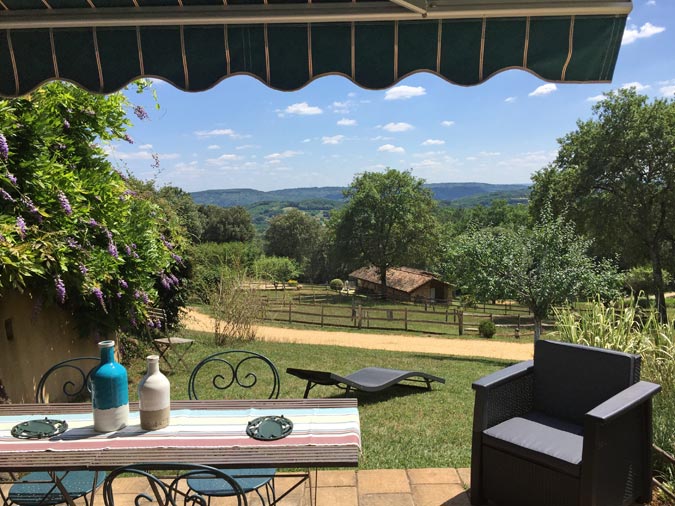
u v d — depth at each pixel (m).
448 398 7.49
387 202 51.16
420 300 42.84
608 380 3.57
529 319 26.72
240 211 78.69
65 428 2.60
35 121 5.50
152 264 7.97
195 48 2.49
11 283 5.74
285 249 83.88
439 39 2.36
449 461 4.51
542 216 14.41
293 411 2.84
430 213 52.44
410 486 3.90
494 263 14.14
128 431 2.56
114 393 2.56
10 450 2.36
